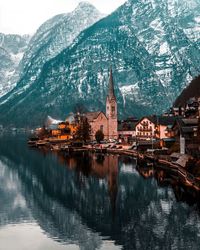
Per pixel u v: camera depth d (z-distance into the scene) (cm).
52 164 18262
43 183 13475
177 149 17712
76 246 7562
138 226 8475
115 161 18825
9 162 19288
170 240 7700
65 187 12669
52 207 10225
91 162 18612
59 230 8438
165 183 12681
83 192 11825
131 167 16450
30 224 8831
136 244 7550
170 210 9562
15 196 11531
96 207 10062
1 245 7675
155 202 10325
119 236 7981
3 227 8662
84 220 8981
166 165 15912
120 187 12306
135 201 10512
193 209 9594
